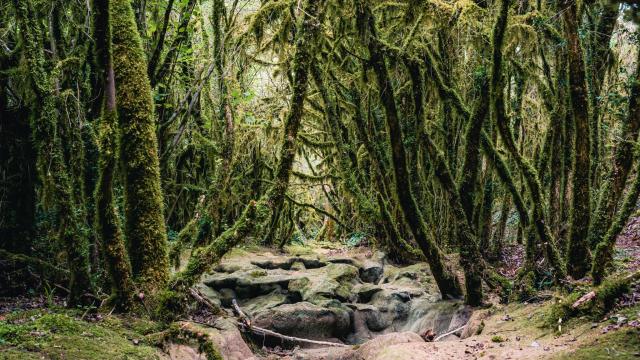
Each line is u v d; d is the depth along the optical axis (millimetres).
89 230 7258
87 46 7938
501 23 8180
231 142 10672
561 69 8930
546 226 8266
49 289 8469
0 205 8703
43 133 6609
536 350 5746
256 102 15695
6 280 8312
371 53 9289
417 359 6109
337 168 16500
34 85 6602
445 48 10078
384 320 11094
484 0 9625
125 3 7270
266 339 9867
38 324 5520
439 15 9312
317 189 23250
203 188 14938
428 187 12570
